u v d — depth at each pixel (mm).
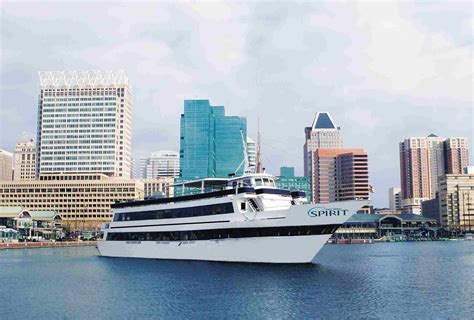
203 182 101875
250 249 86375
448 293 63812
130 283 73312
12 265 108375
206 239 93000
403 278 79188
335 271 85812
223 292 63250
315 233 80500
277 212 83562
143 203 108812
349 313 51531
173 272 83438
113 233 118312
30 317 51156
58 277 83125
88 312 53094
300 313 51469
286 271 79125
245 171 105125
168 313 52000
